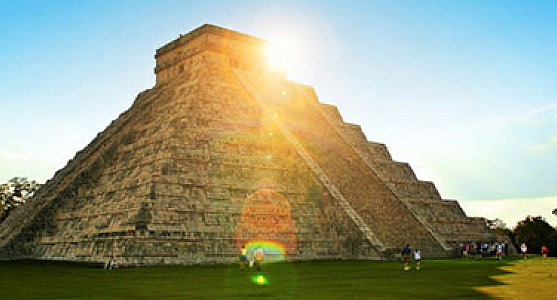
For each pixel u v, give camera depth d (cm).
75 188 4578
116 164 4469
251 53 6091
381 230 4503
